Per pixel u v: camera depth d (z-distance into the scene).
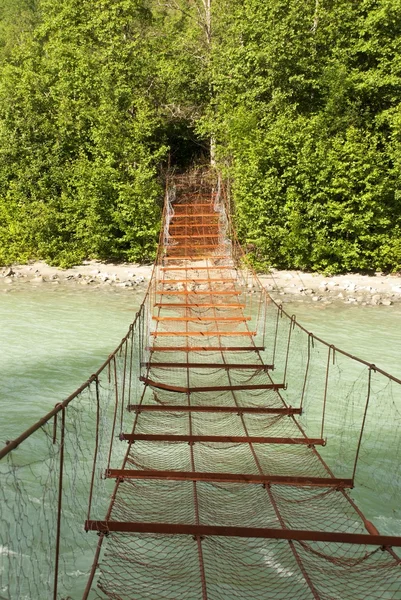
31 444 7.69
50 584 4.85
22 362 11.62
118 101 25.14
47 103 25.73
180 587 4.68
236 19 26.03
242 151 23.06
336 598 4.59
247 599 4.56
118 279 21.36
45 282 21.00
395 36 23.16
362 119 22.73
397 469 7.23
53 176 24.83
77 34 27.09
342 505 6.11
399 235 22.28
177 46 28.42
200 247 23.30
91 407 8.90
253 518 5.67
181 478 5.91
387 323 15.39
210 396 9.43
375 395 10.05
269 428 8.19
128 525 4.83
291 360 11.89
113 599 4.54
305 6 23.41
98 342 13.17
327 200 22.09
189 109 28.80
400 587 4.79
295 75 23.22
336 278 21.83
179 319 12.46
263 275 22.03
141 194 23.62
